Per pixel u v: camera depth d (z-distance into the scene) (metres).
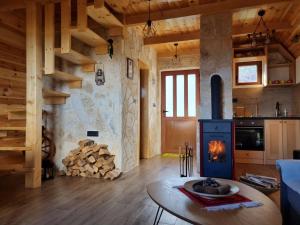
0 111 3.97
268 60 5.45
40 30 3.51
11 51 4.17
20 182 3.58
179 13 3.95
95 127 4.23
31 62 3.42
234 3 3.67
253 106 5.59
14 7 3.56
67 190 3.20
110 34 4.12
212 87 3.74
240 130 5.12
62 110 4.41
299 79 4.83
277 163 2.34
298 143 4.75
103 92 4.20
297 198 1.91
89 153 3.93
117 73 4.13
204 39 3.89
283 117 4.86
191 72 6.32
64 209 2.54
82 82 4.31
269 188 2.29
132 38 4.66
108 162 3.93
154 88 6.24
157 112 6.48
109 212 2.48
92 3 3.52
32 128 3.36
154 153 6.18
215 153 3.58
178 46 5.95
